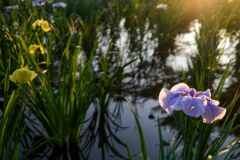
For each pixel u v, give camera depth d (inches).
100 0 315.9
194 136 71.0
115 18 270.4
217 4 270.7
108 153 109.1
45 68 159.0
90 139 118.3
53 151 107.9
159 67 197.9
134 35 253.8
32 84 101.0
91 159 105.1
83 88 114.8
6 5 232.8
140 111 140.8
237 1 298.5
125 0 318.3
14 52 118.2
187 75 180.7
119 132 123.9
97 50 228.4
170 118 133.9
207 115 52.5
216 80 171.9
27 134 117.0
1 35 145.7
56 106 102.5
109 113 139.5
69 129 110.2
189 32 286.2
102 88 133.6
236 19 280.8
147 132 122.0
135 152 109.6
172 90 59.6
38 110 104.3
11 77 68.9
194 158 71.4
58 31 190.2
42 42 166.1
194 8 368.2
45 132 118.8
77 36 196.9
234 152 106.5
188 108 50.4
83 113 110.4
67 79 105.9
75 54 106.9
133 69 194.5
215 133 120.0
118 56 198.8
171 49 237.0
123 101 151.7
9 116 73.2
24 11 195.0
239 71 185.8
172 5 274.8
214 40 154.6
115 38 249.4
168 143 113.0
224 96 151.6
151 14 283.1
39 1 182.2
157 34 239.0
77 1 293.1
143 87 167.0
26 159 102.2
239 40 247.6
